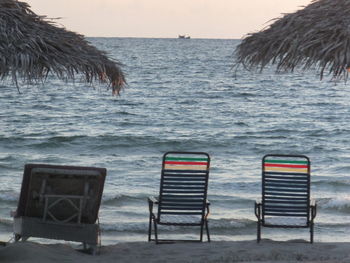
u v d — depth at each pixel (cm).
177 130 4425
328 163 3191
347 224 1748
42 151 3444
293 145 3809
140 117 5131
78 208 1015
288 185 1166
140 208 1997
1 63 785
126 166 2977
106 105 6019
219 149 3641
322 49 685
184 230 1627
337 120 5106
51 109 5644
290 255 1090
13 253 981
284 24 758
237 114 5472
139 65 13425
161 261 1034
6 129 4338
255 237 1597
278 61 746
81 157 3275
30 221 1017
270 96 7331
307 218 1170
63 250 1075
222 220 1698
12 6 856
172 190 1167
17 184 2433
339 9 718
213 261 1027
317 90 8300
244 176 2680
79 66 852
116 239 1543
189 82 9181
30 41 807
